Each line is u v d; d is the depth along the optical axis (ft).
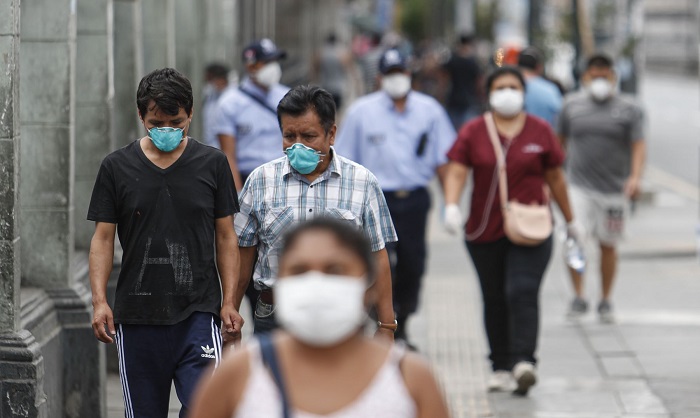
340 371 22.50
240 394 22.56
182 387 40.19
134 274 40.47
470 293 87.86
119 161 40.50
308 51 265.34
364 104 69.15
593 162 77.05
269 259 41.65
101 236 40.52
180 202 40.29
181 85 39.42
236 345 41.68
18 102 44.01
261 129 65.92
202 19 112.47
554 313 80.74
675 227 117.39
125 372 40.96
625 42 149.48
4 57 43.27
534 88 85.56
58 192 51.29
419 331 75.51
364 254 22.63
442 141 69.21
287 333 23.04
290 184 41.22
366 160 68.69
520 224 58.03
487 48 298.97
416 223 68.59
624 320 78.48
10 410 44.16
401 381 22.61
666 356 68.64
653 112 309.42
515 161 59.26
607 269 77.71
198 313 40.55
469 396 59.88
